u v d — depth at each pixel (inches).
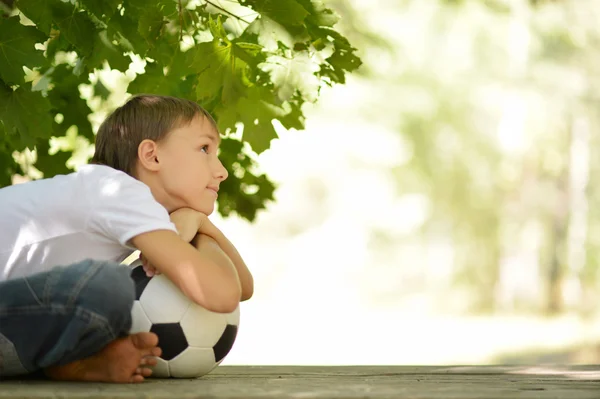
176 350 215.9
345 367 305.6
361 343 1184.2
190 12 294.4
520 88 1579.7
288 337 1286.9
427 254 2012.8
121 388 194.4
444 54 1565.0
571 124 1737.2
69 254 216.2
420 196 1868.8
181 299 215.5
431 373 275.0
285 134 1787.6
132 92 318.7
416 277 2037.4
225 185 362.9
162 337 214.1
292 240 2146.9
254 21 281.9
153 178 232.5
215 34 282.4
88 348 200.2
